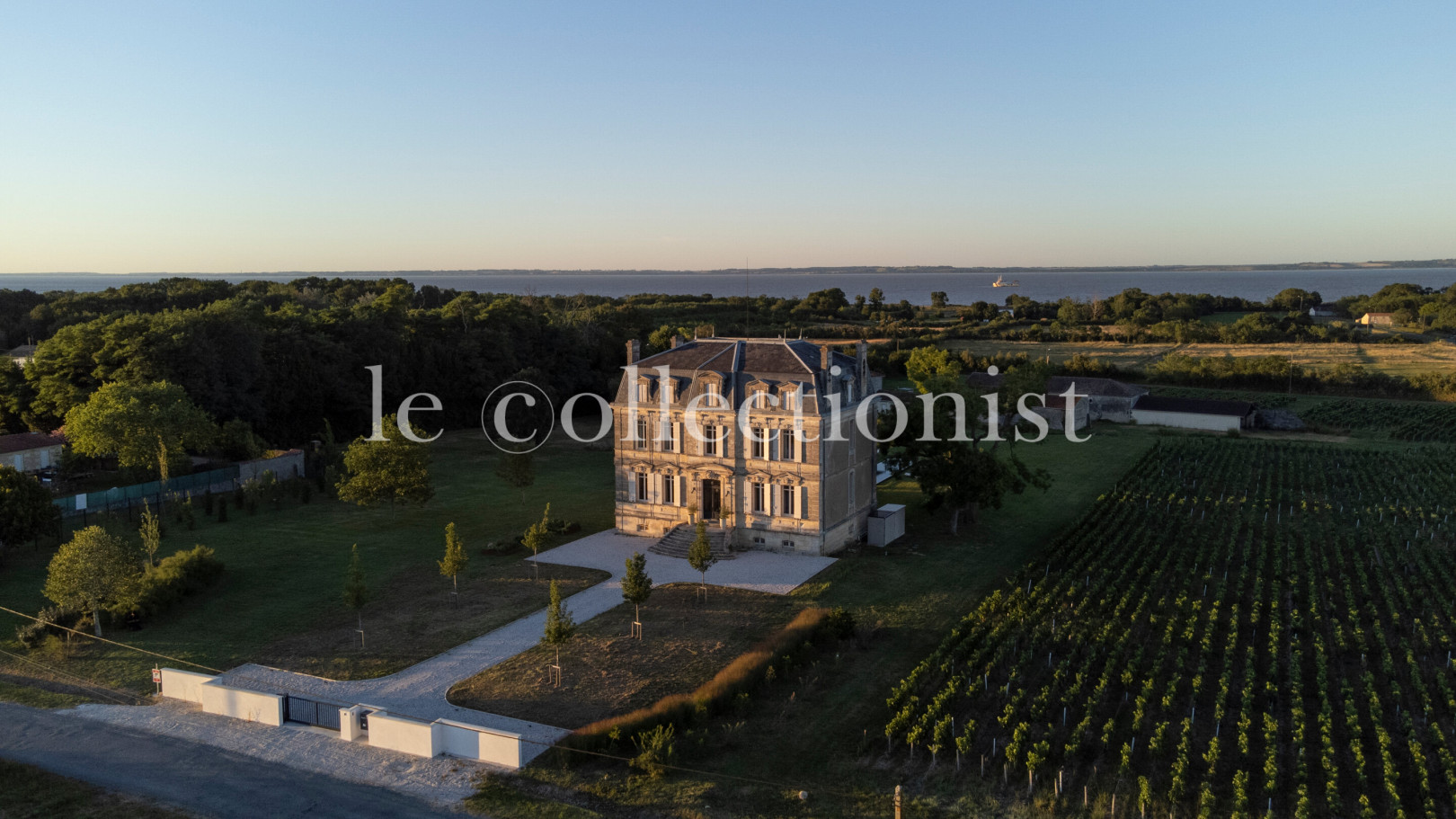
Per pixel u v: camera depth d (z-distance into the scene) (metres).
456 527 77.31
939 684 46.88
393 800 36.41
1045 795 36.94
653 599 59.75
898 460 76.94
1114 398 137.62
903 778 38.44
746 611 57.41
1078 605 57.97
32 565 64.38
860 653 51.28
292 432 115.25
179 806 35.69
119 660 49.75
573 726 42.47
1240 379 159.88
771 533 70.25
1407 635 54.28
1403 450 112.50
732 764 39.38
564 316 159.50
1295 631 54.53
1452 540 73.44
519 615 56.72
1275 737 40.12
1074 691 44.56
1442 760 38.44
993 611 56.47
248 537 73.50
